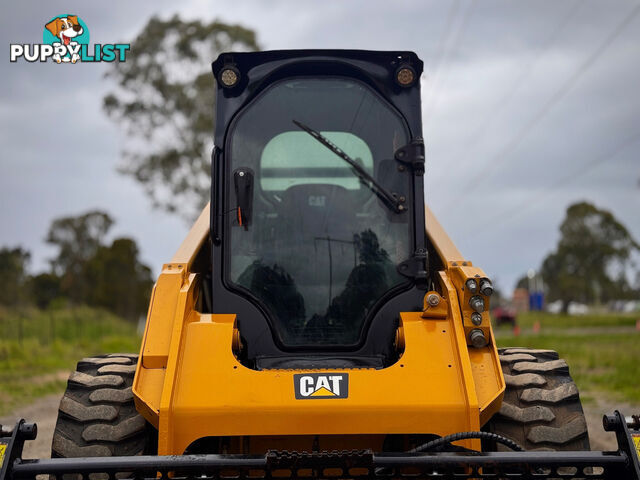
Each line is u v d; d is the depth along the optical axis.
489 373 4.07
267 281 4.56
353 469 3.95
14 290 37.34
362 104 4.78
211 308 5.02
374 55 4.77
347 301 4.56
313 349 4.49
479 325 4.16
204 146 34.62
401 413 3.85
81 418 4.08
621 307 85.50
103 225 57.62
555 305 93.88
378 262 4.61
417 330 4.19
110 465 3.40
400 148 4.73
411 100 4.78
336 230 4.64
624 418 3.54
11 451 3.36
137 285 54.25
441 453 3.50
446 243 4.79
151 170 34.91
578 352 18.20
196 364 3.99
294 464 3.38
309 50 4.75
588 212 75.69
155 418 3.86
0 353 18.45
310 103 4.78
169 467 3.40
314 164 4.72
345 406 3.83
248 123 4.75
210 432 3.81
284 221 4.65
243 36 34.81
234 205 4.63
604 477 3.50
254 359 4.46
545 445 4.02
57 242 56.84
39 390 12.36
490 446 4.16
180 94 34.53
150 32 34.75
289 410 3.82
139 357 4.05
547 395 4.14
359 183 4.70
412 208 4.68
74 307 42.06
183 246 4.81
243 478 3.44
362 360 4.41
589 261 75.44
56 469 3.39
